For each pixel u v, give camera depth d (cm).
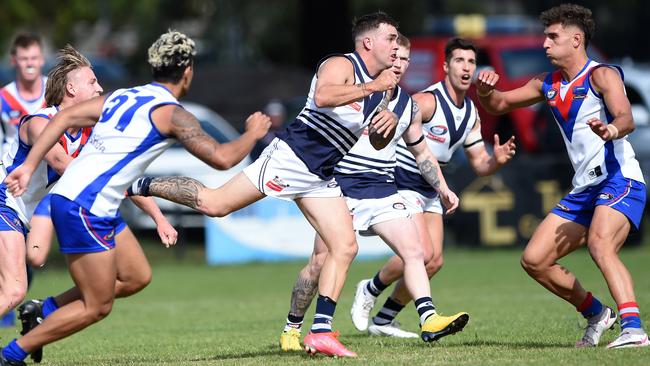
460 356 2367
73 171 2167
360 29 2419
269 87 8519
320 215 2450
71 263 2189
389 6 12106
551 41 2514
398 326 3106
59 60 2492
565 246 2527
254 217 6366
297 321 2673
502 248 6494
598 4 14650
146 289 5303
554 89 2559
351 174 2705
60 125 2178
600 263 2430
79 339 3253
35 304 2466
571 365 2136
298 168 2425
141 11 13275
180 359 2553
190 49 2198
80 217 2141
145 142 2147
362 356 2425
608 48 14950
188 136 2119
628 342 2386
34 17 11538
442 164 3083
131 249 2327
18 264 2520
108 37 14200
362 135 2703
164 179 2416
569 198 2545
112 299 2250
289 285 5312
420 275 2578
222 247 6341
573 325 3103
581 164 2527
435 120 3009
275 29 12575
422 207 3008
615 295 2412
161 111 2141
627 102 2423
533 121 7362
